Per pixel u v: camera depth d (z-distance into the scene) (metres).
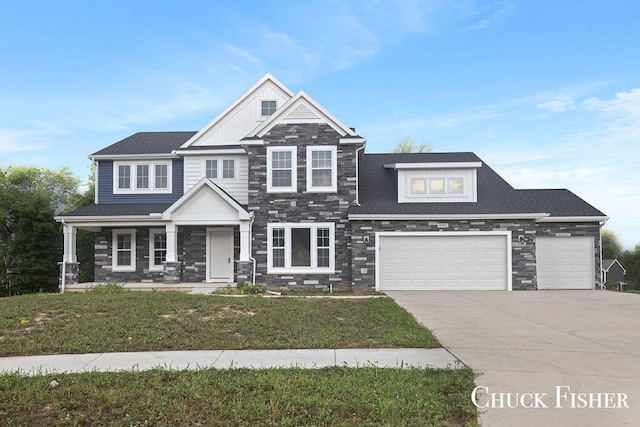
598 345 9.83
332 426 5.75
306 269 21.31
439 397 6.65
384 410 6.09
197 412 6.21
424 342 9.95
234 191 23.16
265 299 15.13
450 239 20.95
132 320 11.45
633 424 5.82
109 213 22.06
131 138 26.12
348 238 21.36
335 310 13.77
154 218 21.44
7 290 35.94
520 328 11.73
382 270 21.00
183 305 13.23
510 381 7.39
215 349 9.52
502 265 20.80
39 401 6.62
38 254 34.97
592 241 22.08
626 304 16.12
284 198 21.55
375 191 23.06
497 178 23.77
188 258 22.81
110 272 23.45
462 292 19.97
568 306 15.62
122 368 8.18
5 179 38.22
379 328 11.45
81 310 12.38
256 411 6.11
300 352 9.27
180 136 26.14
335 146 21.58
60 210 44.06
